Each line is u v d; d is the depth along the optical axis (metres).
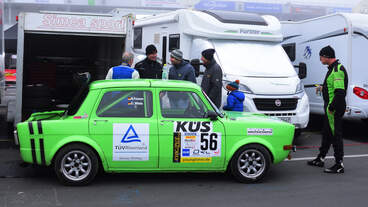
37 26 8.93
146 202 5.68
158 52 11.79
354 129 12.58
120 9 15.04
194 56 10.09
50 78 13.08
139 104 6.28
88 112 6.16
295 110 9.42
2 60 10.92
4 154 8.32
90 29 9.19
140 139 6.18
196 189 6.30
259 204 5.68
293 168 7.73
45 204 5.53
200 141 6.32
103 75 12.68
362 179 7.02
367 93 10.30
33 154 6.10
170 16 11.02
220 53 9.69
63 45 13.75
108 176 6.88
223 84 9.20
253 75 9.39
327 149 7.80
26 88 9.46
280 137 6.58
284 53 10.29
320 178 7.05
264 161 6.58
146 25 12.68
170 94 6.36
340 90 7.29
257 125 6.50
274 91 9.27
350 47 10.34
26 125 6.09
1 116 13.46
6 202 5.58
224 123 6.39
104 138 6.12
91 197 5.83
